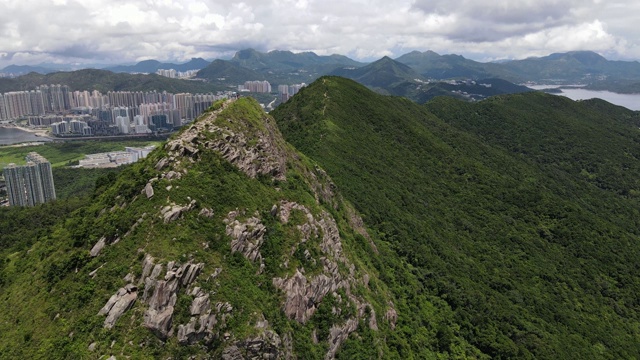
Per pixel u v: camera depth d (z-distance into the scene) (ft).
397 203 447.01
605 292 420.77
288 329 175.11
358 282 246.06
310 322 193.47
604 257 464.65
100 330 145.89
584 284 421.59
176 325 148.77
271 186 231.91
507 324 325.42
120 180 215.92
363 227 350.23
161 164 197.98
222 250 175.32
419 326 282.36
